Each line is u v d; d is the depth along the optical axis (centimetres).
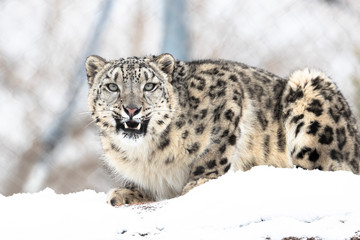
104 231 867
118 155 1316
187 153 1296
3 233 860
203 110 1314
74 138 1945
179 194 1338
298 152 1368
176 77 1346
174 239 851
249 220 889
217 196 945
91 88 1349
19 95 1991
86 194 1309
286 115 1391
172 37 2064
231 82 1362
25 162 1927
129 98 1262
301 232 860
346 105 1410
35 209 919
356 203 914
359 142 1428
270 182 970
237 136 1336
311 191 941
